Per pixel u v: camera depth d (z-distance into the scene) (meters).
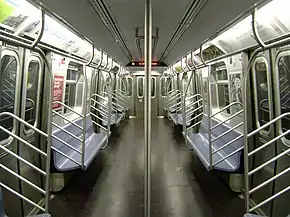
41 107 3.70
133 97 12.85
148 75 1.96
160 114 12.93
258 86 3.58
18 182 3.04
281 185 2.88
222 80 5.39
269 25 2.69
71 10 2.88
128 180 4.73
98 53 6.37
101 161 5.84
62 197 4.02
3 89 2.72
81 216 3.47
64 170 3.59
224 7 2.64
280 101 2.94
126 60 10.86
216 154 4.38
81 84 5.91
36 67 3.61
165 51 7.92
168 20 3.69
